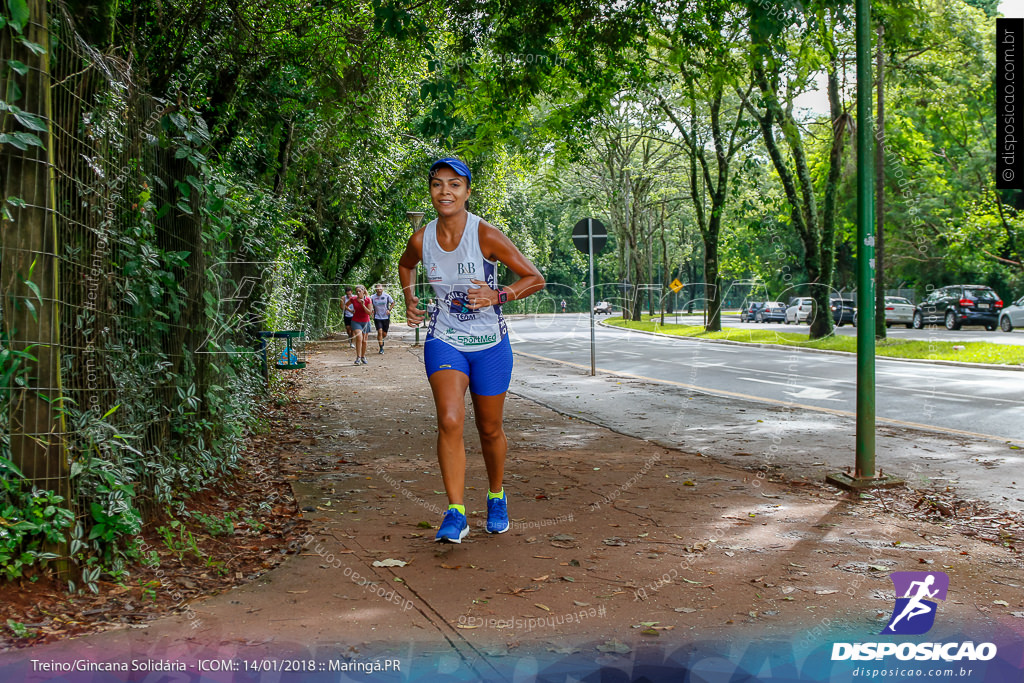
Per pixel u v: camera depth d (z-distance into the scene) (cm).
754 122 2622
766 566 361
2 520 293
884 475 552
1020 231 2709
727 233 4475
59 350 314
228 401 571
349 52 939
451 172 389
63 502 311
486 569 357
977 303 3153
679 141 3459
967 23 2255
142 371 391
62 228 326
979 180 3044
